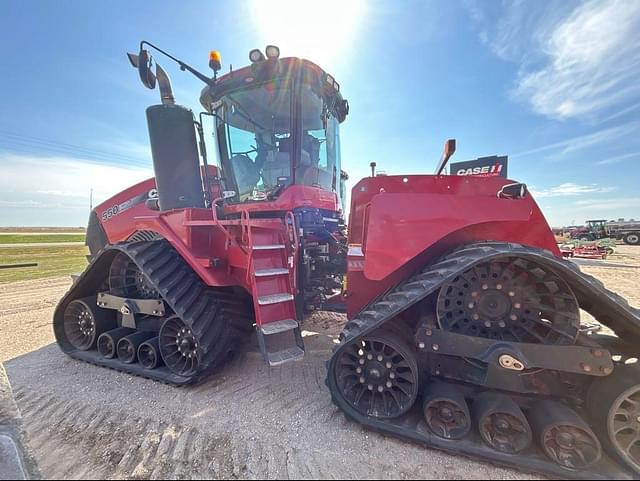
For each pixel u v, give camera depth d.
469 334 2.12
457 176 2.42
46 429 2.36
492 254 1.94
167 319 3.09
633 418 1.88
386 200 2.29
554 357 1.92
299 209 3.58
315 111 3.84
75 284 3.61
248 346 3.79
